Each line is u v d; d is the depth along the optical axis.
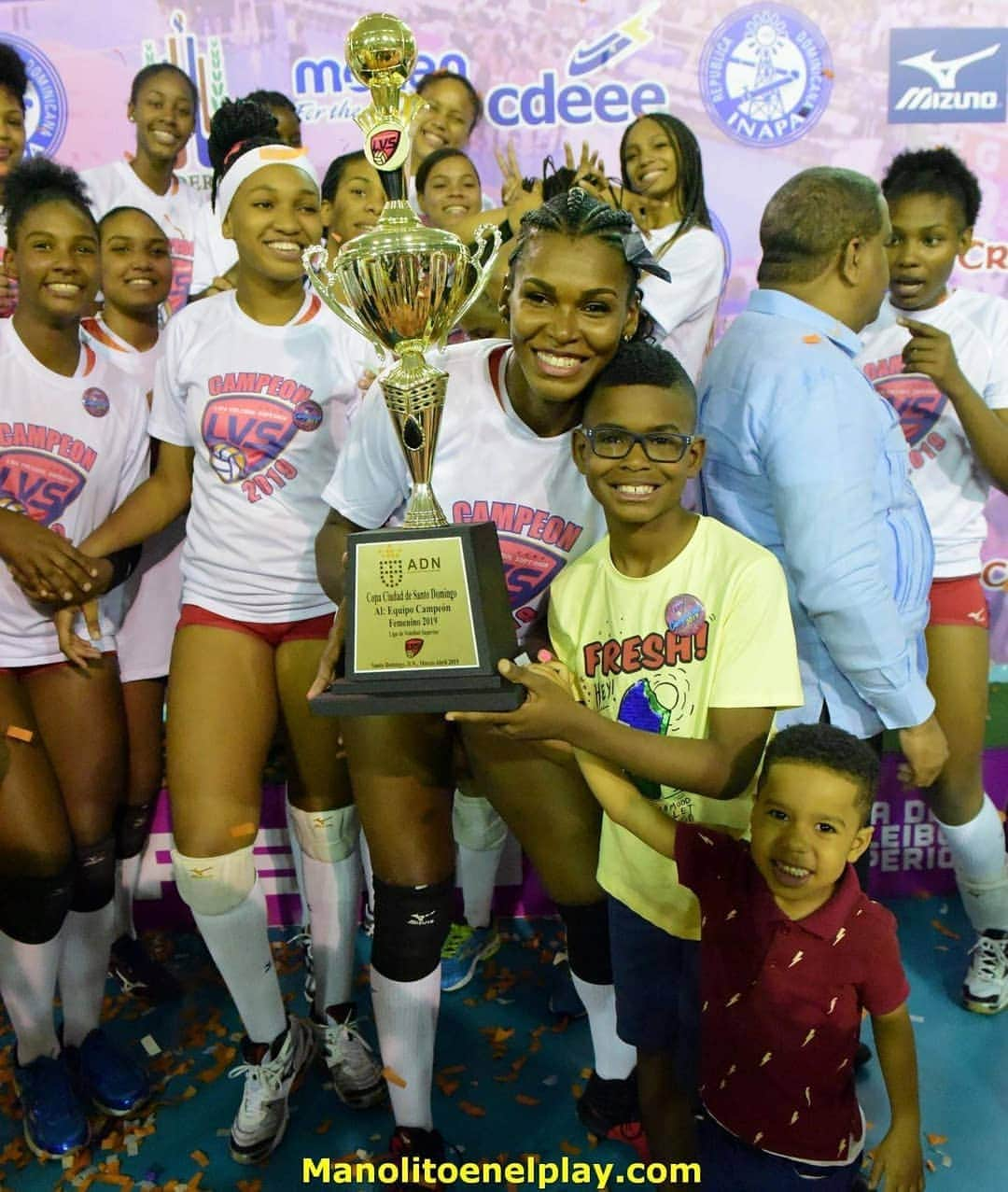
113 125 2.45
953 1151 1.66
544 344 1.21
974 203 2.05
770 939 1.19
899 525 1.50
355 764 1.47
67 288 1.80
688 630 1.27
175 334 1.83
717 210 2.50
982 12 2.38
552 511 1.40
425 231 1.22
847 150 2.46
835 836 1.15
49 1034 1.82
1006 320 2.08
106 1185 1.67
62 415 1.87
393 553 1.20
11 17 2.39
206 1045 2.01
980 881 1.99
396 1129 1.62
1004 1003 1.99
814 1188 1.25
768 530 1.52
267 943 1.72
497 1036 1.98
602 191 2.16
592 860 1.51
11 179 1.83
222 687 1.72
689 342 2.32
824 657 1.54
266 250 1.72
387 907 1.50
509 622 1.27
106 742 1.92
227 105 2.08
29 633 1.85
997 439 1.86
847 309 1.54
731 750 1.22
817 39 2.40
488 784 1.50
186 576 1.84
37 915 1.73
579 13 2.39
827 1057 1.20
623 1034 1.48
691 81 2.43
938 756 1.51
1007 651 2.65
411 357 1.26
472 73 2.43
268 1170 1.69
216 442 1.77
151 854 2.34
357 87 2.44
